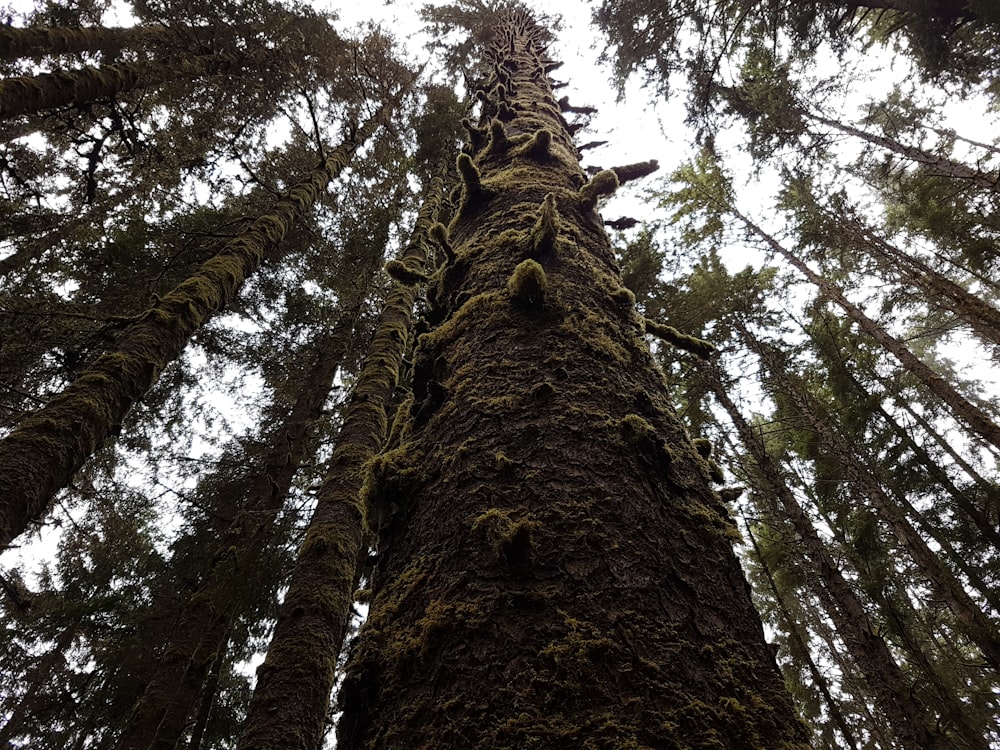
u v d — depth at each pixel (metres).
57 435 3.38
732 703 1.00
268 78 10.29
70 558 9.29
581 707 0.96
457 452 1.52
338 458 4.91
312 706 3.45
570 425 1.51
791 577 10.88
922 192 11.30
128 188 9.27
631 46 10.63
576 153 4.12
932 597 9.74
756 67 12.35
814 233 12.02
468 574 1.21
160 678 5.80
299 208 7.55
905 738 6.61
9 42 7.56
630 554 1.23
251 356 9.27
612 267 2.43
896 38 11.67
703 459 1.76
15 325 5.61
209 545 8.05
